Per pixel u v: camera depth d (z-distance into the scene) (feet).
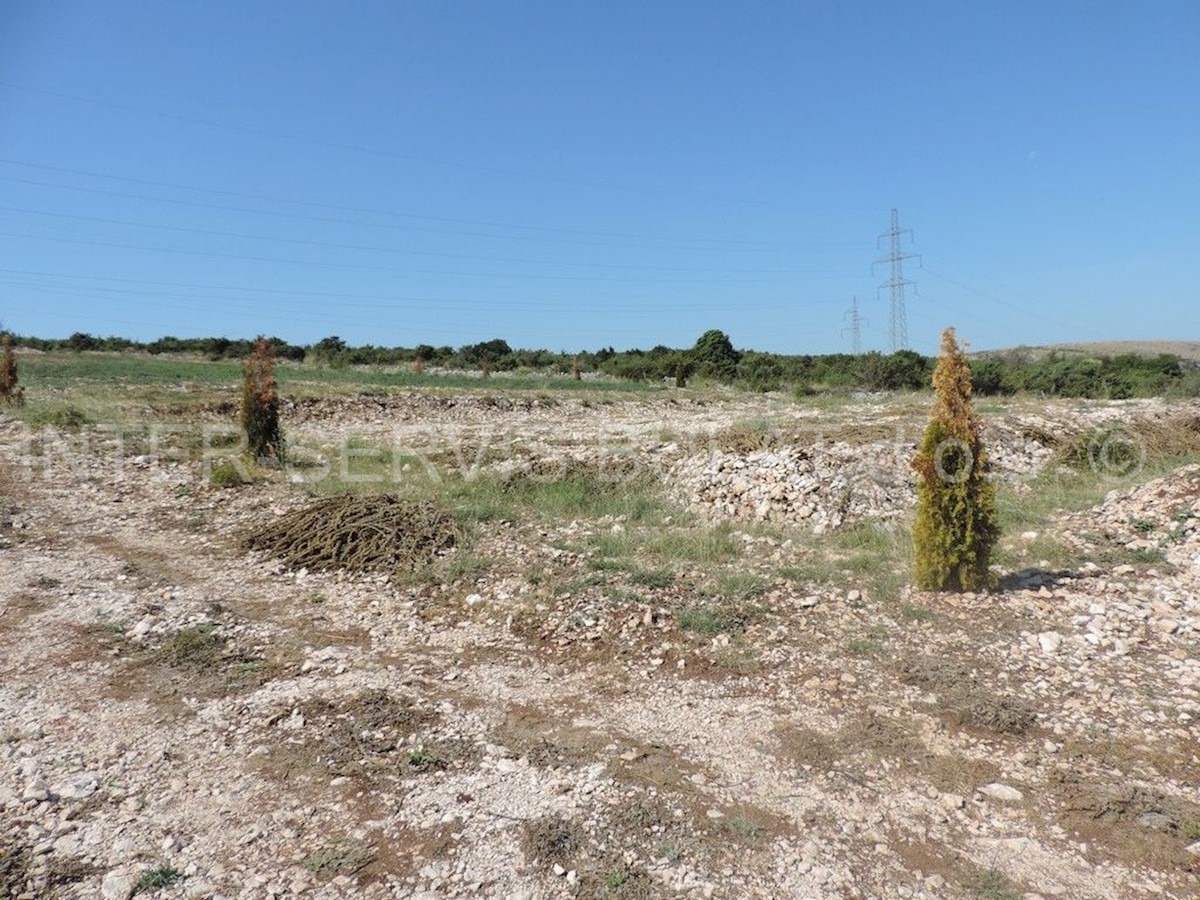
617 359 166.61
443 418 71.00
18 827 11.93
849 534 29.12
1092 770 13.62
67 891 10.59
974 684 16.72
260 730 14.98
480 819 12.14
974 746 14.51
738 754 14.32
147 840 11.69
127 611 21.17
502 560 25.38
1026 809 12.62
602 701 16.51
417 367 131.75
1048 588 22.04
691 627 19.93
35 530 29.43
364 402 72.23
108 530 30.07
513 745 14.46
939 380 22.21
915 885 10.92
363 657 18.67
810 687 16.90
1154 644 18.38
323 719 15.35
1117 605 20.51
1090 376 86.07
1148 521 27.04
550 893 10.60
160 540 28.99
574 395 90.27
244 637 19.76
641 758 14.01
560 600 21.76
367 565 25.30
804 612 20.95
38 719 15.37
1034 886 10.93
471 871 11.01
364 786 13.04
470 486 36.47
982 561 21.77
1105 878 11.07
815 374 117.50
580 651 19.07
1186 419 44.06
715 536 27.99
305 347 165.99
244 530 29.58
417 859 11.27
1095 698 16.05
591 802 12.59
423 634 20.33
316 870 11.04
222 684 16.99
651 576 23.15
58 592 22.58
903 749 14.39
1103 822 12.21
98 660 18.20
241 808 12.51
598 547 26.81
